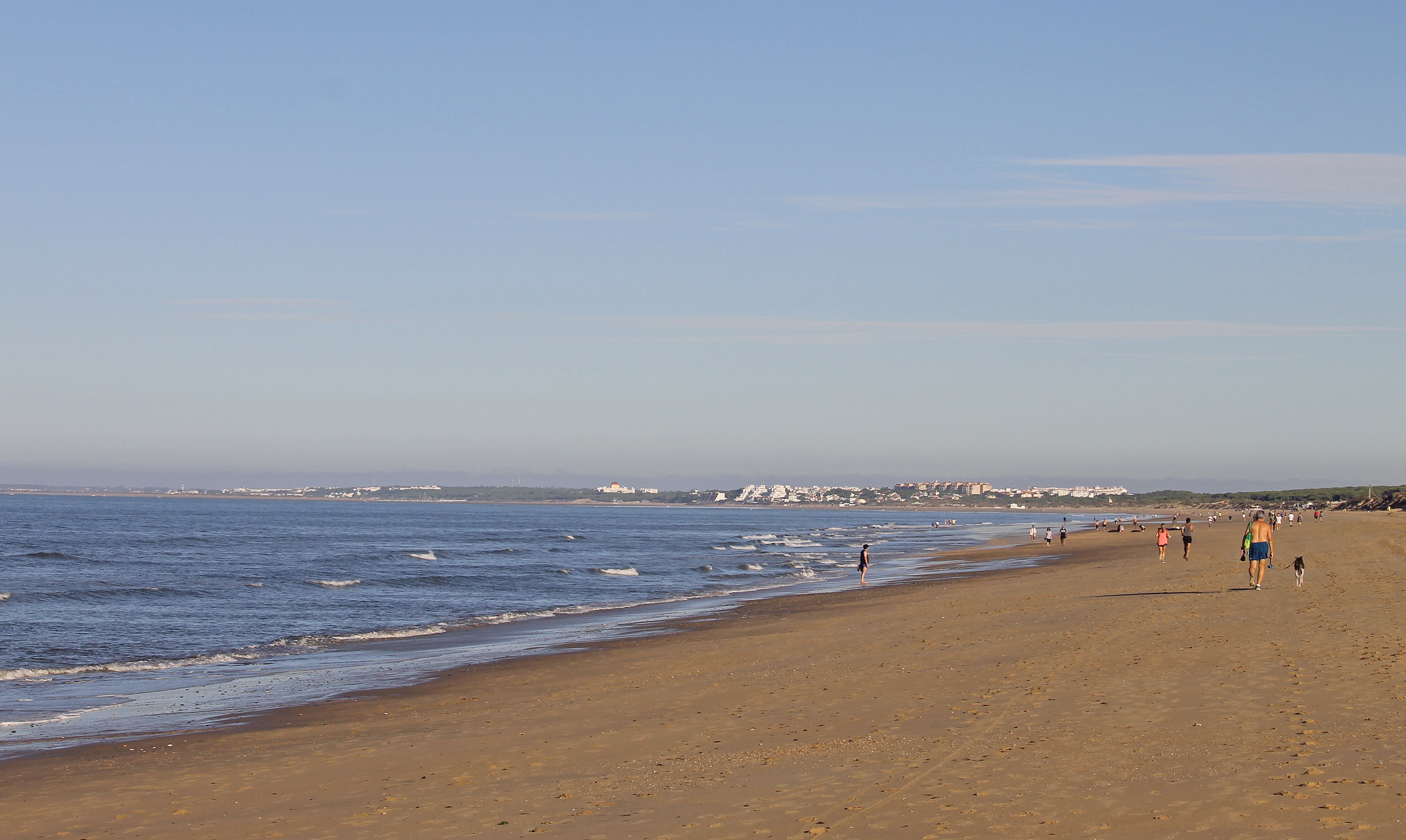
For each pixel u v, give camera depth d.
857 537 110.75
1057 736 10.84
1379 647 14.97
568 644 25.08
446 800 10.05
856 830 8.13
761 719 13.32
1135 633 18.47
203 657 24.22
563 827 8.80
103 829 9.62
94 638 28.56
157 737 14.71
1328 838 7.20
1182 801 8.29
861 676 16.08
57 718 16.59
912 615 26.28
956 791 9.01
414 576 52.53
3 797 11.05
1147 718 11.39
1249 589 26.53
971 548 81.56
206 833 9.30
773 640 22.64
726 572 56.12
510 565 63.12
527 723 14.30
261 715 16.41
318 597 41.59
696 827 8.55
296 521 157.25
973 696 13.57
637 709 14.80
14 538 88.94
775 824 8.46
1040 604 26.52
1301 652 14.99
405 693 18.41
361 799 10.30
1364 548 46.31
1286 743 9.88
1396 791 8.15
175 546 82.12
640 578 52.16
